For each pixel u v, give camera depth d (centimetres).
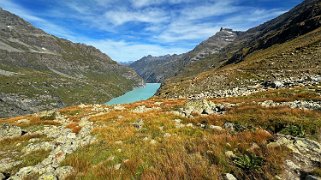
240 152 1078
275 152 984
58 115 3606
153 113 2639
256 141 1154
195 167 957
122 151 1327
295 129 1246
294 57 6825
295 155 973
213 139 1252
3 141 1939
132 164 1109
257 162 945
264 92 3406
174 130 1697
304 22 12394
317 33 9219
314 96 2305
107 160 1218
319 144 1054
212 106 2691
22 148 1697
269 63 7131
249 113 1923
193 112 2397
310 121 1311
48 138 1989
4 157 1516
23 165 1319
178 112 2547
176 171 949
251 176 876
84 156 1307
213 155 1072
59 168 1151
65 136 1908
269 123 1454
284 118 1446
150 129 1831
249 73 6850
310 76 4400
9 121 3297
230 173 927
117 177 1020
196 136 1490
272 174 866
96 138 1714
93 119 2738
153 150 1270
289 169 887
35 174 1126
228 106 2517
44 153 1509
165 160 1080
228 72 7825
